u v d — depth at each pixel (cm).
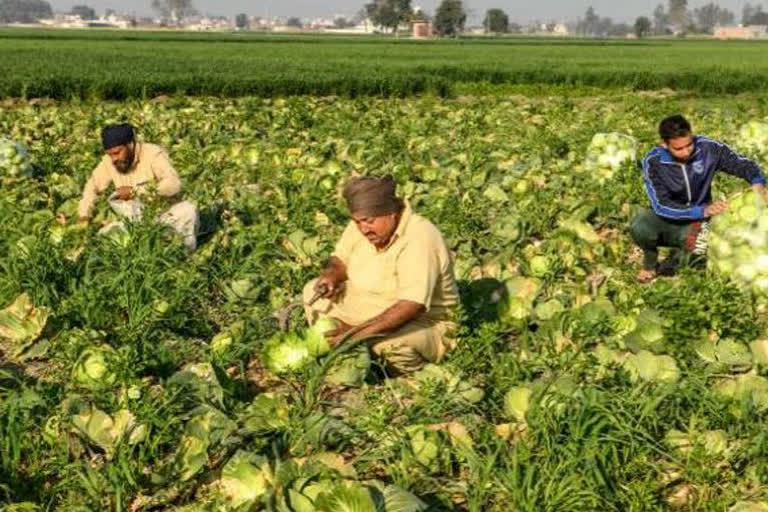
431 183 1031
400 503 355
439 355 527
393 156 1219
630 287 632
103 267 684
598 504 382
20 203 907
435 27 15788
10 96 2400
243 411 470
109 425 439
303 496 357
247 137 1410
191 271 670
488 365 524
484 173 1038
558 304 584
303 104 1930
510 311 576
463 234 781
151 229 717
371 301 520
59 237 768
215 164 1131
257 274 684
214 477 425
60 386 504
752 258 626
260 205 903
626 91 2969
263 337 574
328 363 480
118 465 414
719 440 419
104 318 600
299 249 747
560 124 1662
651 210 727
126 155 765
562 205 897
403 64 3797
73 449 445
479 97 2764
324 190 948
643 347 533
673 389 456
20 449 429
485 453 427
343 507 341
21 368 564
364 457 420
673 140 683
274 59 4206
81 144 1330
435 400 461
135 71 2856
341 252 533
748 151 1139
